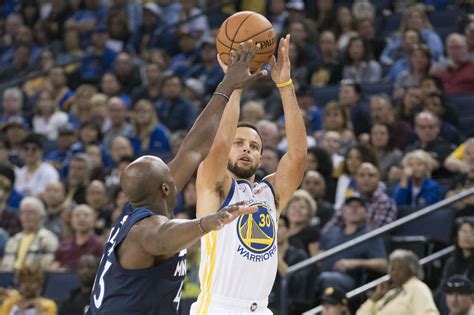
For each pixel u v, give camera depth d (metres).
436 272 14.11
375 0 22.61
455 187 14.93
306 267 12.91
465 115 18.09
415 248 13.99
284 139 17.42
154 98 20.00
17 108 21.62
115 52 22.48
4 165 18.11
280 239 13.63
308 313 12.91
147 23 22.97
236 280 7.98
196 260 13.68
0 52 25.12
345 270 13.48
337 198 15.39
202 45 20.97
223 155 7.86
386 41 20.47
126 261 6.53
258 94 18.69
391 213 14.30
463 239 12.87
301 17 21.00
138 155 17.83
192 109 19.17
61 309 13.95
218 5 23.02
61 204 16.88
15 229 16.89
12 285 15.14
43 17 25.44
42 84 22.69
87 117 20.42
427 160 14.88
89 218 15.38
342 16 20.92
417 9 19.95
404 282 12.16
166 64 21.53
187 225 6.16
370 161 15.27
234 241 7.96
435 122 16.16
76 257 15.26
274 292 13.53
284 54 8.13
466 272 12.87
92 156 17.98
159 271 6.57
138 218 6.56
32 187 18.00
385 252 13.62
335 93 19.16
